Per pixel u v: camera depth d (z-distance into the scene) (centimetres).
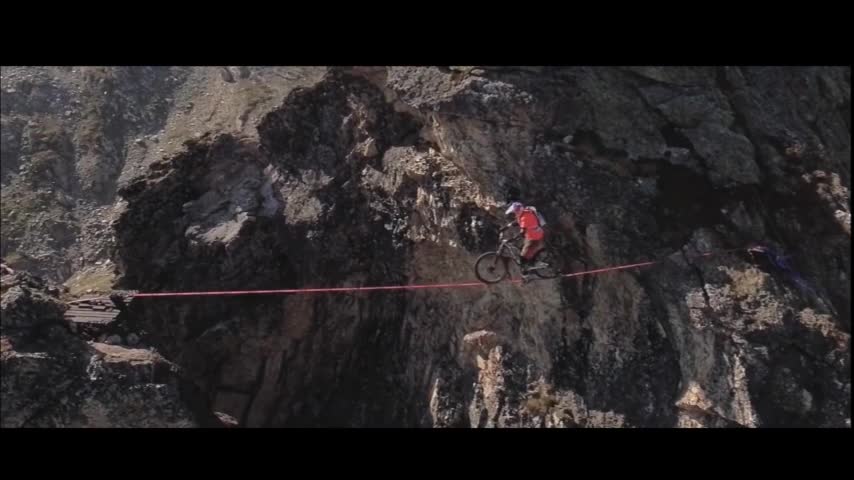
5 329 1642
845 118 1889
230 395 2036
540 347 1845
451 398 1961
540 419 1780
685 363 1669
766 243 1688
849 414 1547
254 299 2009
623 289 1741
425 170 1889
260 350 2027
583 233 1730
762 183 1748
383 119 2006
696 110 1753
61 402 1628
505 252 1509
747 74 1823
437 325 2033
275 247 2044
